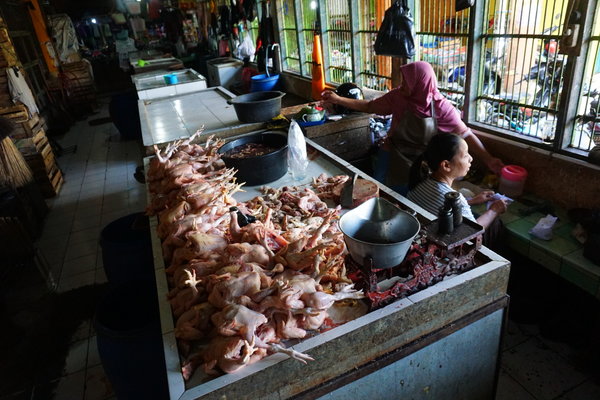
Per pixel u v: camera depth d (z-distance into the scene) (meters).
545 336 2.96
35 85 8.95
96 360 3.13
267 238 1.95
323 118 4.25
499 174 3.49
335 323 1.63
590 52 2.85
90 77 12.45
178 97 6.35
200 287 1.73
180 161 2.86
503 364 2.79
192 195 2.31
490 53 3.59
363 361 1.62
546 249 2.75
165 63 10.35
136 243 3.04
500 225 2.95
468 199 3.33
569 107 2.99
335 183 2.89
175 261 2.02
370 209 1.80
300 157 3.17
